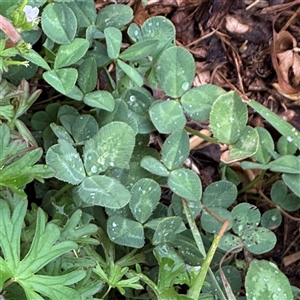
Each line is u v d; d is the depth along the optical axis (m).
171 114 0.19
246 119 0.19
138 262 0.19
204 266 0.17
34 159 0.15
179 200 0.20
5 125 0.15
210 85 0.19
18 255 0.14
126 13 0.20
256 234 0.20
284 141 0.21
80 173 0.17
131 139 0.17
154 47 0.19
